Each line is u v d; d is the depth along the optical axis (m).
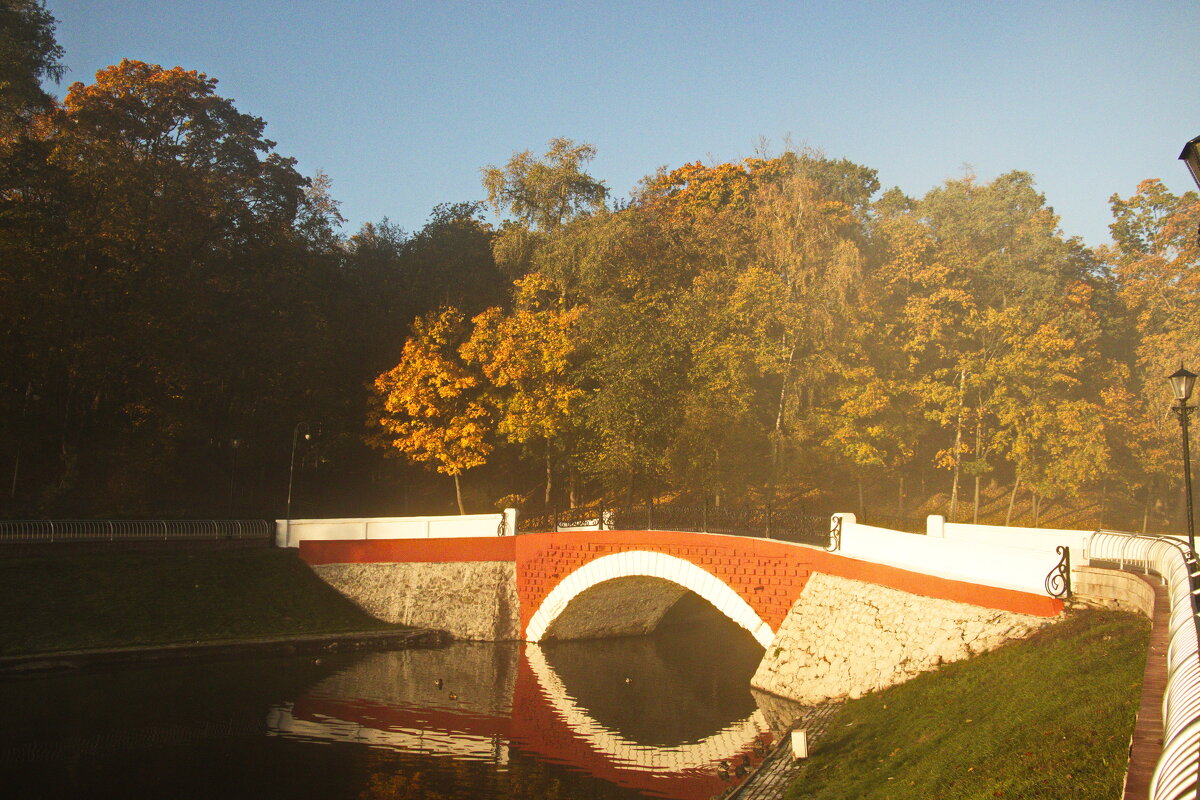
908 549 21.38
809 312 35.62
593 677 27.45
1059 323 39.72
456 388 38.09
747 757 18.09
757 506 39.38
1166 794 5.00
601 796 17.91
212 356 40.56
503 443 40.25
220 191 41.75
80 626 27.45
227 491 44.34
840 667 21.78
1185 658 6.89
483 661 29.23
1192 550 12.32
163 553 32.72
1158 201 45.50
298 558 35.25
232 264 43.34
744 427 35.41
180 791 17.92
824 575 23.78
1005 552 18.75
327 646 29.77
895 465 42.25
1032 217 42.53
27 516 35.81
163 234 38.59
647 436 35.22
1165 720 6.75
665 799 17.69
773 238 37.25
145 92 40.34
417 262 49.00
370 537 35.28
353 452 46.50
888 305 41.56
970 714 14.67
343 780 18.83
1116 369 40.47
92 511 37.94
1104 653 13.80
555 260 41.03
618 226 40.31
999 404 37.59
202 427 41.00
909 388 38.34
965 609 19.02
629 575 28.45
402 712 23.69
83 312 36.25
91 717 22.25
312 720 22.86
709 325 37.12
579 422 37.41
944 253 41.53
